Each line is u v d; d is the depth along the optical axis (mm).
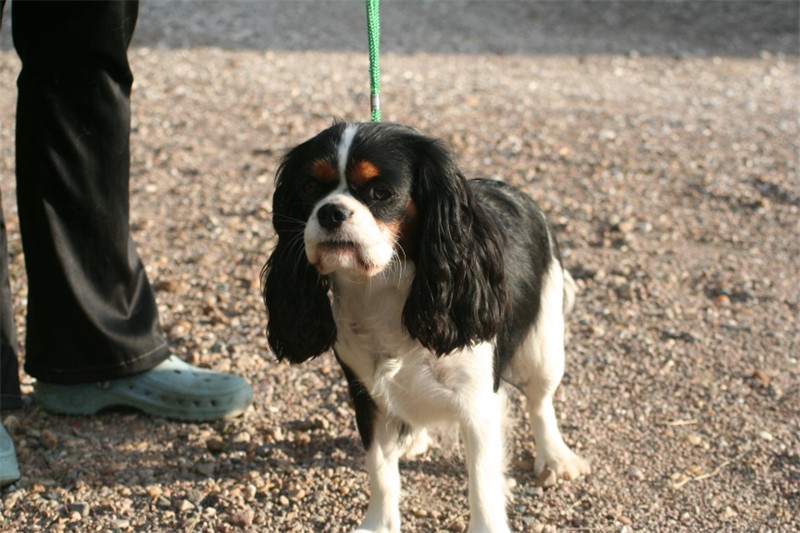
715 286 4793
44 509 3121
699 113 7492
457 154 6453
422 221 2697
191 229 5402
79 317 3504
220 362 4059
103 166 3389
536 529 3066
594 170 6223
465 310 2744
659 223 5492
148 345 3643
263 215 5578
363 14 11039
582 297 4684
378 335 2826
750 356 4148
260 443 3533
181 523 3084
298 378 3969
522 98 7809
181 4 11000
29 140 3334
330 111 7324
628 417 3715
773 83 8641
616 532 3059
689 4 11805
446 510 3186
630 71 9055
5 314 3414
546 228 3396
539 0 12031
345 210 2521
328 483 3305
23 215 3426
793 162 6344
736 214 5605
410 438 3307
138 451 3488
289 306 2896
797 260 5074
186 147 6582
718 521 3119
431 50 9648
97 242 3473
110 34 3234
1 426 3252
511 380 3324
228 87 7895
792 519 3125
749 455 3465
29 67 3279
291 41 9672
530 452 3523
